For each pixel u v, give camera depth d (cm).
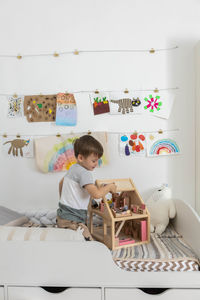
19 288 130
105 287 130
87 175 154
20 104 202
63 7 201
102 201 162
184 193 203
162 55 201
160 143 202
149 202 188
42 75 202
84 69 201
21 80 202
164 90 201
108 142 201
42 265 129
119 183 172
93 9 200
